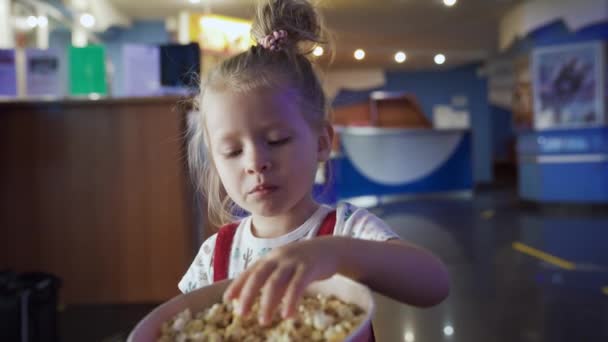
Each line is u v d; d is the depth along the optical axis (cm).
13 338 182
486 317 249
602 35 616
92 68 291
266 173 55
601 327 230
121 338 228
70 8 543
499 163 1482
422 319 249
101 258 281
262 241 72
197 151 89
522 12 643
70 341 226
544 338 221
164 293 278
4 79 288
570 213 607
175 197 278
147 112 277
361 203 789
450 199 818
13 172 279
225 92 58
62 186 280
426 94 1062
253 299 39
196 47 268
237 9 602
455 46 884
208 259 78
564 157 652
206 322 44
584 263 348
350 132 767
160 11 648
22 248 279
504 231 492
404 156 838
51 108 279
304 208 73
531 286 299
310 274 41
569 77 638
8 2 446
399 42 812
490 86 1322
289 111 57
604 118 622
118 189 280
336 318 41
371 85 1000
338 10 580
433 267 54
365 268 48
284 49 66
